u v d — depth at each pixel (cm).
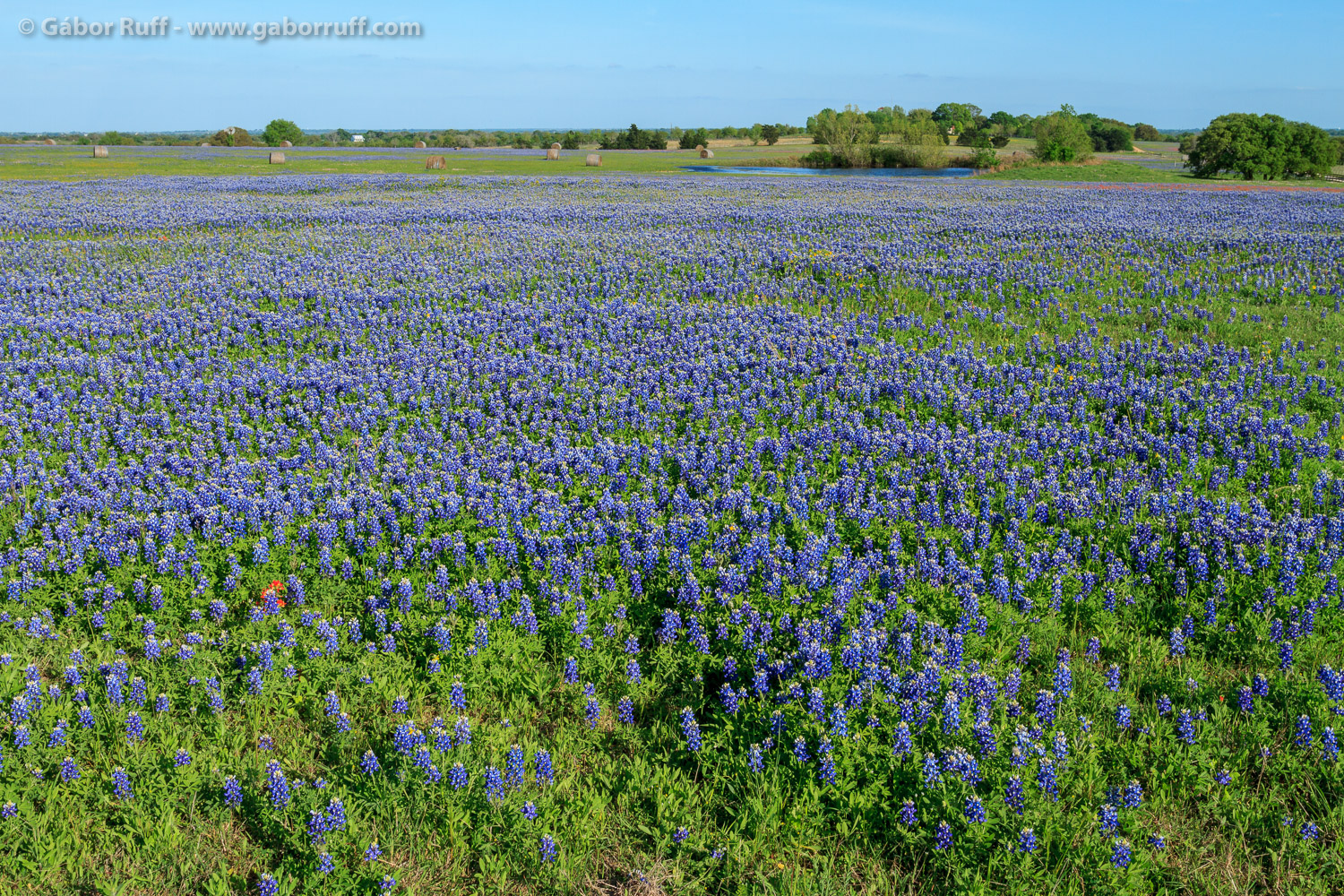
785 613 833
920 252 2688
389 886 548
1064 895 542
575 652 795
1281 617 822
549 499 1086
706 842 595
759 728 674
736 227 3306
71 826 603
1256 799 619
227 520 1013
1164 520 1002
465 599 870
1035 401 1470
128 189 4844
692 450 1217
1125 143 12112
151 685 741
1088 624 852
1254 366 1603
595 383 1571
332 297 2128
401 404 1478
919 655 756
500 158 9131
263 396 1517
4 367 1605
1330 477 1096
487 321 1955
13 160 8044
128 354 1681
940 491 1127
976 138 11694
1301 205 3975
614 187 5222
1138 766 646
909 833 578
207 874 571
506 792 624
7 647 803
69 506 1069
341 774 648
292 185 5125
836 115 10156
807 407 1427
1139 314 1994
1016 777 589
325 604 877
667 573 930
